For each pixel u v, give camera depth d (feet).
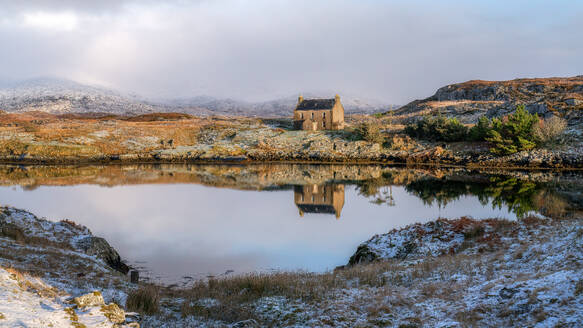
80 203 166.09
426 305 45.34
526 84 547.08
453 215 133.69
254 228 125.49
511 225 85.97
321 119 414.41
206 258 92.89
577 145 267.39
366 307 46.60
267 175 259.19
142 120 622.13
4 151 329.31
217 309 46.83
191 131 436.35
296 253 97.91
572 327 31.89
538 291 40.47
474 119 415.03
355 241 109.19
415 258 76.02
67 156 330.13
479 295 45.03
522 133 281.13
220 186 214.28
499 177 227.61
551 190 175.83
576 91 476.54
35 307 33.30
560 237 61.67
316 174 262.06
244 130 427.33
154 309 45.32
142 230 121.70
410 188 199.11
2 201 166.09
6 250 63.36
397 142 343.67
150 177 250.98
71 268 61.98
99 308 36.14
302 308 47.21
